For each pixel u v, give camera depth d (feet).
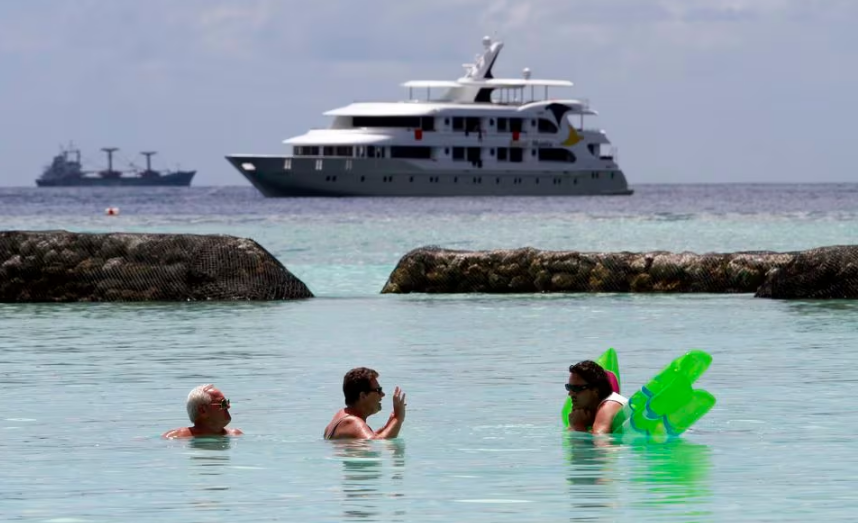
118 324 136.77
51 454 67.10
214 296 165.89
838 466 62.69
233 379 94.94
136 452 67.46
